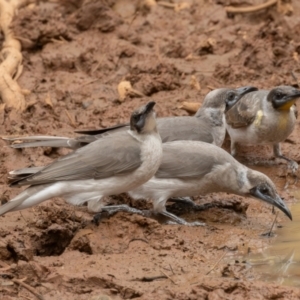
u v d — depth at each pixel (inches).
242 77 779.4
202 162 557.0
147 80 760.3
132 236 524.7
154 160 533.0
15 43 818.2
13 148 634.2
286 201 605.9
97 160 527.5
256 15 884.6
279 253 516.1
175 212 581.3
